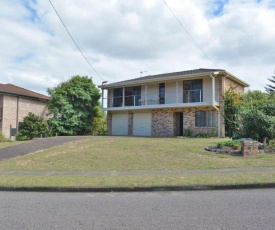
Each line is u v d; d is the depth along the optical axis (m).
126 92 30.67
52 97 31.97
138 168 10.79
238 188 7.91
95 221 5.09
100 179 8.84
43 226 4.82
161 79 26.34
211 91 24.95
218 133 24.00
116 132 31.30
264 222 4.92
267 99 19.42
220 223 4.88
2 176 9.59
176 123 27.16
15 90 32.44
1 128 29.56
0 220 5.20
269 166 10.86
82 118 32.47
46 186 7.97
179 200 6.66
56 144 17.38
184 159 12.24
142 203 6.43
